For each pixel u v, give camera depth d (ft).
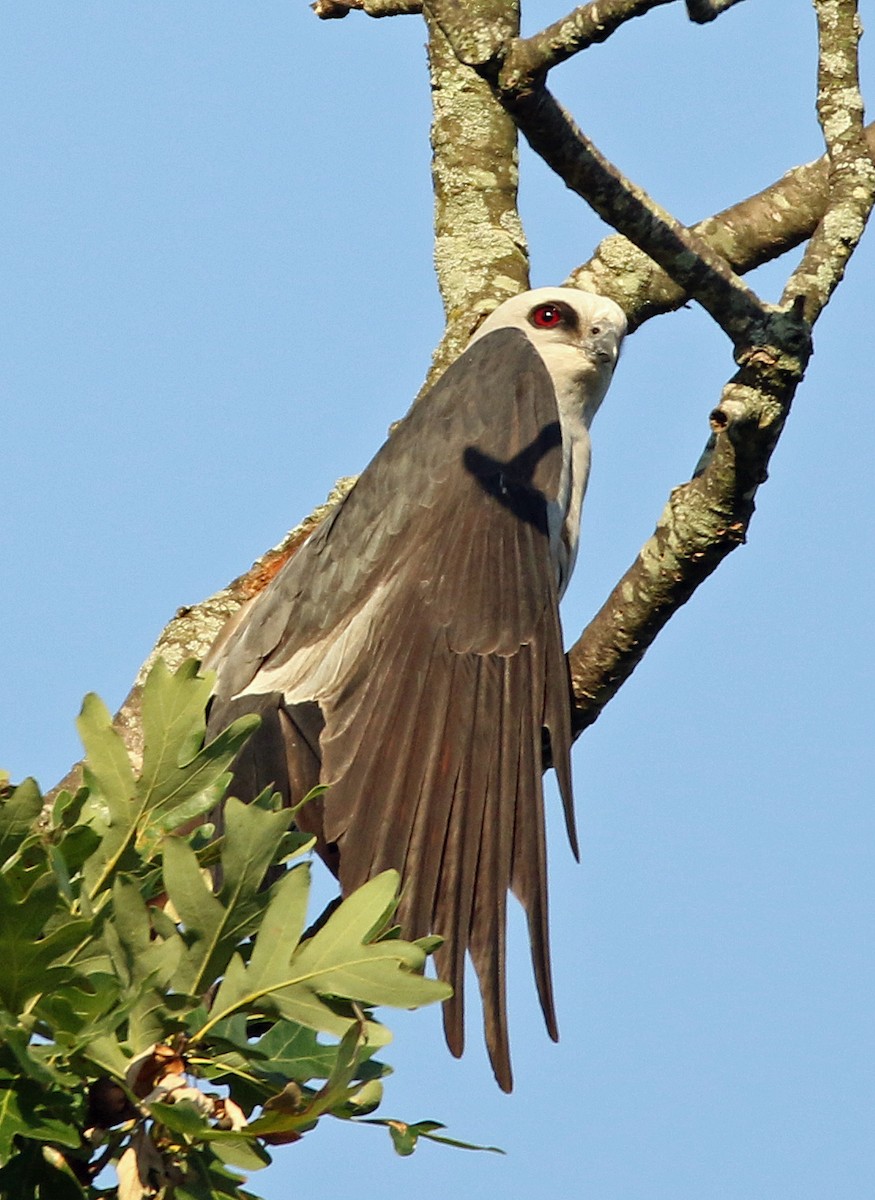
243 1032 20.35
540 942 28.53
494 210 39.96
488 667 32.14
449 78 40.22
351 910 19.65
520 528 35.01
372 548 34.99
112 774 20.77
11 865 19.67
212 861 21.25
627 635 31.65
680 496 31.09
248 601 37.22
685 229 29.66
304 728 33.65
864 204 31.55
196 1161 19.34
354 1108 20.76
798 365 29.99
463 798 29.76
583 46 27.27
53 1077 18.52
